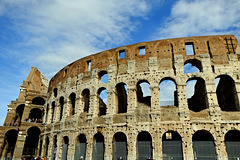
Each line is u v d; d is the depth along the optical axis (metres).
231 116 36.97
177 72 41.91
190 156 35.22
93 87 48.00
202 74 40.88
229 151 35.03
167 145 37.16
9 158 61.97
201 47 43.72
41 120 65.25
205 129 36.69
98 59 51.06
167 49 44.97
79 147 44.12
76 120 46.88
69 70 57.00
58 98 56.62
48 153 50.19
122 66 46.72
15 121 73.44
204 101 41.66
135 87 43.31
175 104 47.78
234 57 42.09
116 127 41.25
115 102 44.78
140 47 47.53
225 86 43.75
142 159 37.44
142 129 39.06
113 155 39.66
